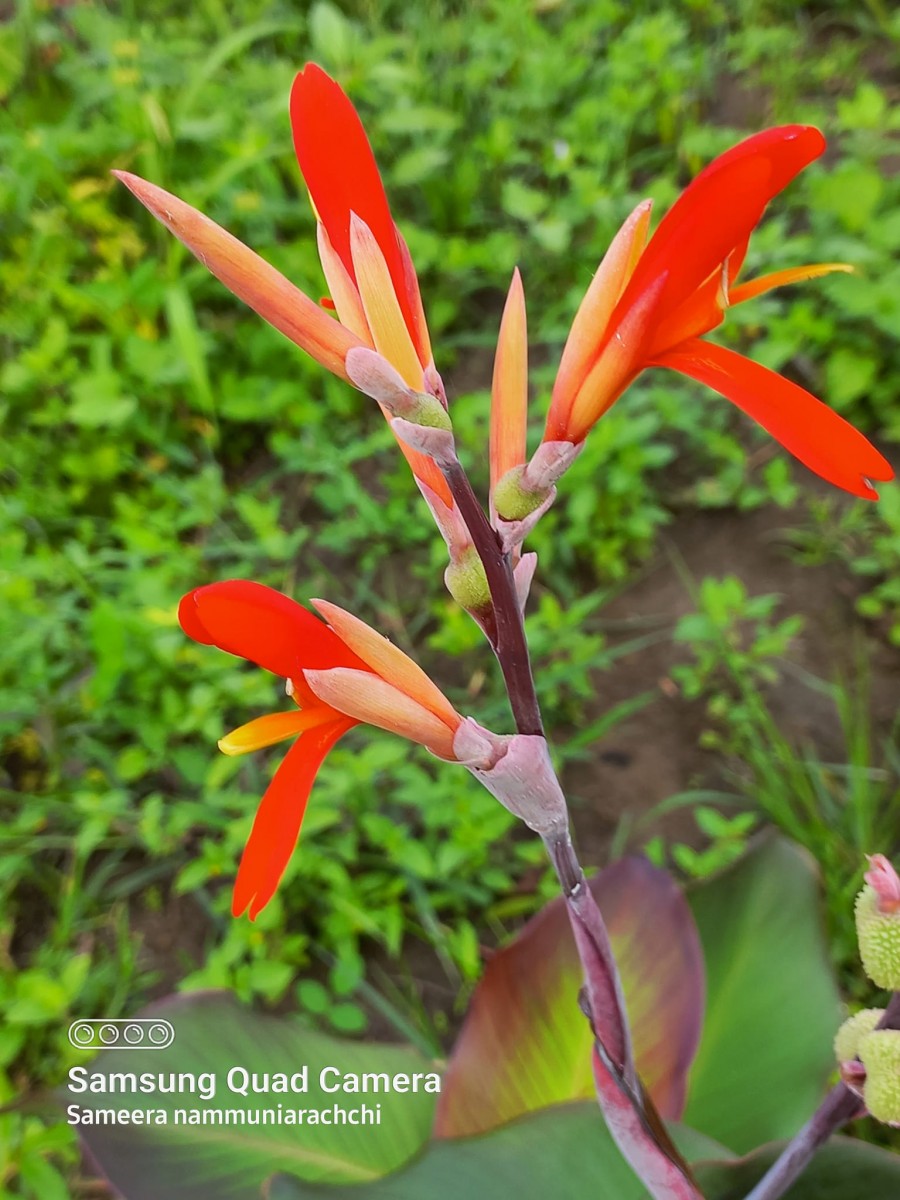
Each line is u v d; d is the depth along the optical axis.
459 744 0.17
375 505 0.56
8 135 0.71
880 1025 0.19
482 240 0.72
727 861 0.42
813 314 0.62
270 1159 0.31
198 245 0.15
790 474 0.60
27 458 0.58
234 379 0.62
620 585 0.57
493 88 0.77
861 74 0.80
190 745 0.49
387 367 0.15
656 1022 0.32
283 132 0.70
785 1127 0.31
